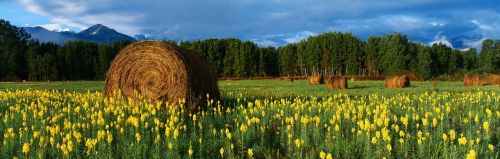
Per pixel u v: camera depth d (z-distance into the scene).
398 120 12.17
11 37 110.75
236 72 99.75
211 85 15.98
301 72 104.94
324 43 100.88
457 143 9.33
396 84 33.03
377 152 8.61
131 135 9.61
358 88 31.88
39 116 11.72
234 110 13.24
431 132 10.03
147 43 15.59
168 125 10.75
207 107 14.31
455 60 99.44
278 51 108.62
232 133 10.25
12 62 89.69
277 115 11.60
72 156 8.71
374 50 96.31
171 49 15.21
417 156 8.69
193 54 15.88
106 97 16.16
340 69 100.62
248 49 99.44
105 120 11.34
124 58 15.96
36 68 88.94
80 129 10.85
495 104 15.38
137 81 15.63
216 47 101.38
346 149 8.70
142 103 13.79
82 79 94.31
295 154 8.80
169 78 15.11
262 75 101.12
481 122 11.30
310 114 12.08
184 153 9.05
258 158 8.92
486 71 92.06
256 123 11.15
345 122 11.30
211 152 9.11
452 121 11.82
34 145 9.24
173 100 15.02
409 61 92.75
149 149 9.06
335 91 27.39
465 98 16.97
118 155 8.82
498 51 97.62
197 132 10.77
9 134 9.42
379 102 16.17
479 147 8.66
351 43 98.94
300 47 104.19
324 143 9.37
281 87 34.69
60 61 91.31
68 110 11.72
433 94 19.06
